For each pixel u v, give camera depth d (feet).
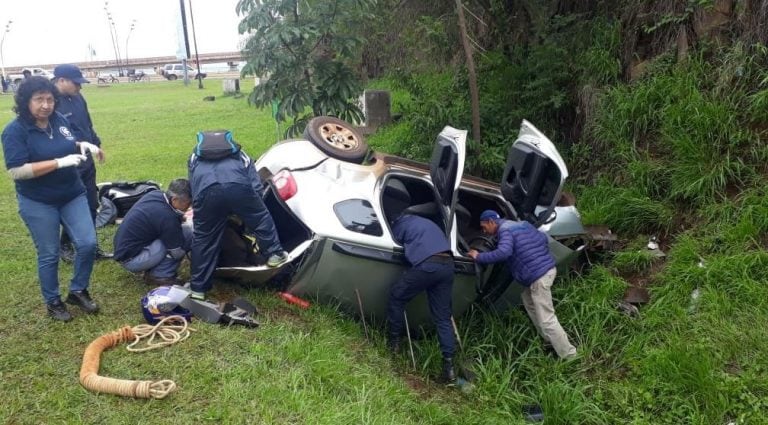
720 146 19.75
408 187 18.71
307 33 22.85
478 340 17.39
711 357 14.82
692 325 15.83
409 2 30.09
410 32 29.89
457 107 26.43
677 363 14.92
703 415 13.82
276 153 17.99
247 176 15.05
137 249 15.85
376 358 14.90
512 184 17.34
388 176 17.29
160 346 13.16
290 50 24.25
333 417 11.49
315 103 24.94
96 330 13.92
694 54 21.97
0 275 16.80
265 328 14.48
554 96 25.11
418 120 26.53
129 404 11.37
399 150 29.09
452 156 15.69
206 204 14.67
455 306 17.13
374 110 36.37
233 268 15.83
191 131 46.55
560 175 16.06
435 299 15.55
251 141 40.32
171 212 15.84
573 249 19.10
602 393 15.28
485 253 15.96
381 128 36.14
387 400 13.01
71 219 13.99
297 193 15.94
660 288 17.33
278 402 11.78
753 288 15.85
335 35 24.29
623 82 24.26
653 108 21.97
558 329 16.22
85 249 14.06
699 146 19.95
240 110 59.88
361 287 15.74
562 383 15.48
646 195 20.80
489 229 16.79
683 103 20.84
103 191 21.47
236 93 80.28
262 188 16.22
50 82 12.87
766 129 19.40
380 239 15.61
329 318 15.55
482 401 15.14
